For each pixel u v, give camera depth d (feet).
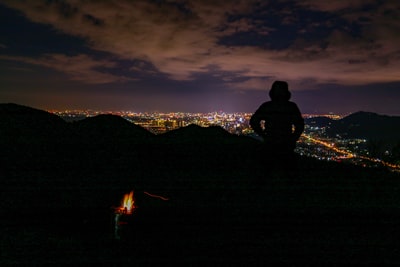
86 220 30.81
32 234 28.14
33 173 44.34
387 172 46.91
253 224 30.19
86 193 38.22
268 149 39.50
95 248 25.73
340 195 36.88
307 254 24.89
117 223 27.89
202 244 26.40
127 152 53.16
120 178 43.27
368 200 35.55
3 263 23.29
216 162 48.93
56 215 32.42
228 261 23.77
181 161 49.75
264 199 36.17
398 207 34.04
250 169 45.85
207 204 34.78
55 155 50.65
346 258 24.32
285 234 28.25
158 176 43.55
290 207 33.65
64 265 23.15
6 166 45.65
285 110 38.42
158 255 24.61
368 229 29.22
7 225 29.96
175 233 28.32
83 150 52.70
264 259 24.12
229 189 38.42
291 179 39.99
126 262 23.61
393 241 27.09
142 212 32.60
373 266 23.31
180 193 38.24
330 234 28.22
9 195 37.32
